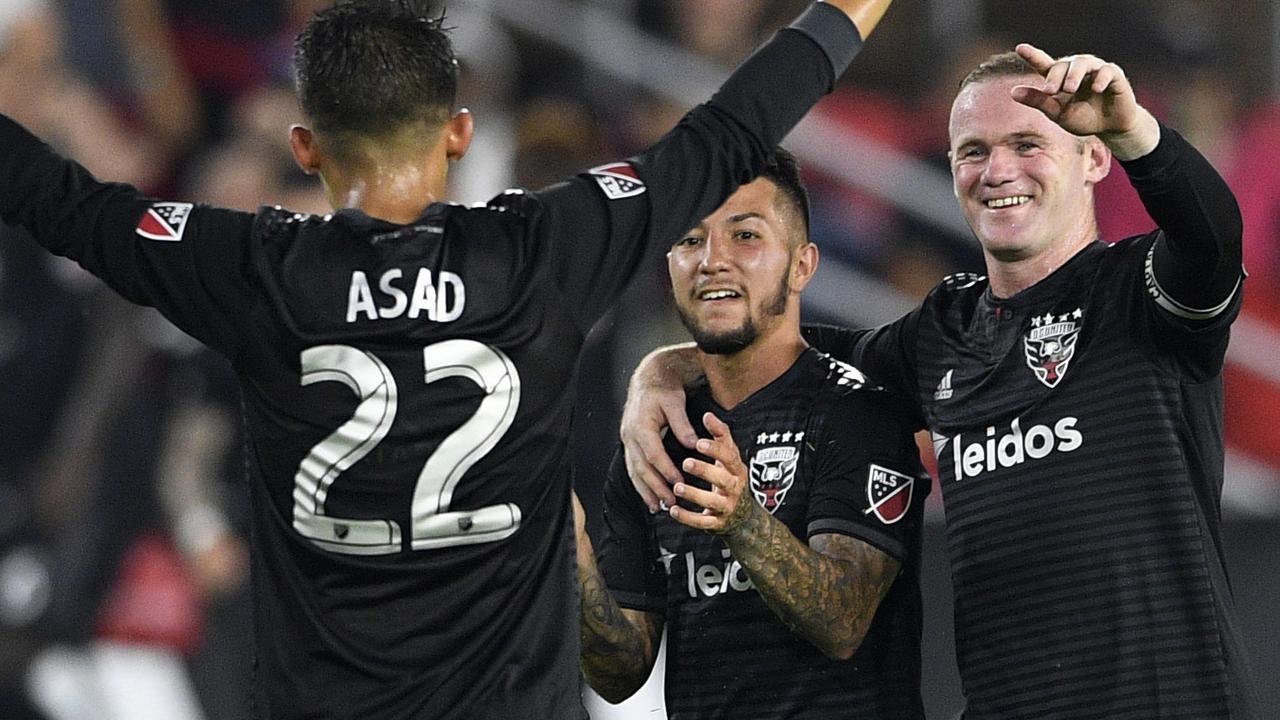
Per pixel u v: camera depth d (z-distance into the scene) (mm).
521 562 8430
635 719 19844
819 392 11133
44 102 25172
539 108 23297
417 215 8633
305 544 8320
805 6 26375
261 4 26141
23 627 21703
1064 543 10188
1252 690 10227
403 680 8219
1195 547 10031
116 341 22359
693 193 8672
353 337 8234
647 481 11078
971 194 10750
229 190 24312
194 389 22250
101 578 21859
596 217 8531
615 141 24750
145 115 25641
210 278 8336
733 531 9922
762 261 11016
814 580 10203
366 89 8492
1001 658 10359
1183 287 9750
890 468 10836
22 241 22250
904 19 26422
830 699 10773
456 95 8852
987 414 10570
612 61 25547
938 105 25719
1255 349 23812
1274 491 23000
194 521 22016
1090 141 10672
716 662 11016
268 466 8414
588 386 20641
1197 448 10219
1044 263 10664
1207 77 26125
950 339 10969
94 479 22047
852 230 24578
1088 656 10070
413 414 8234
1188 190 9375
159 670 21781
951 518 10688
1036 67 8930
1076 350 10336
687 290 11156
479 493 8320
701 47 25844
